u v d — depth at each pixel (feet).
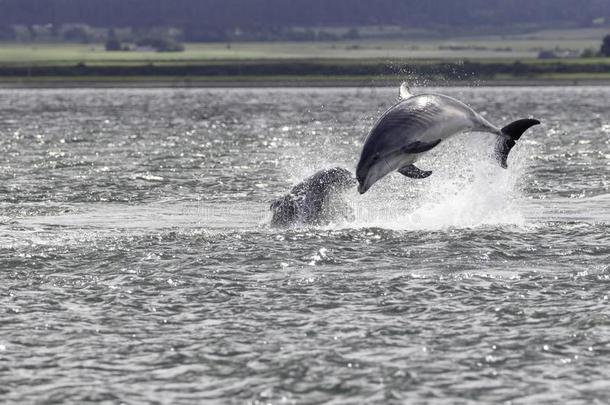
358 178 257.14
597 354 178.70
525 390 164.35
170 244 270.67
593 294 213.66
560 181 435.94
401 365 175.01
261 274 235.20
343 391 165.07
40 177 468.75
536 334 188.75
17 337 191.21
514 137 263.49
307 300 212.64
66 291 222.28
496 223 305.12
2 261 251.19
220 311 206.18
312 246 264.52
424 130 253.24
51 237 288.71
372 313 203.21
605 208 347.15
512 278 227.81
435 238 273.54
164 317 202.80
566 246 262.26
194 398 163.63
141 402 162.30
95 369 175.52
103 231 302.25
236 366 176.04
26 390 167.02
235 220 326.24
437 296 214.07
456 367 173.88
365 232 283.18
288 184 442.91
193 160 572.10
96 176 473.67
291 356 179.83
